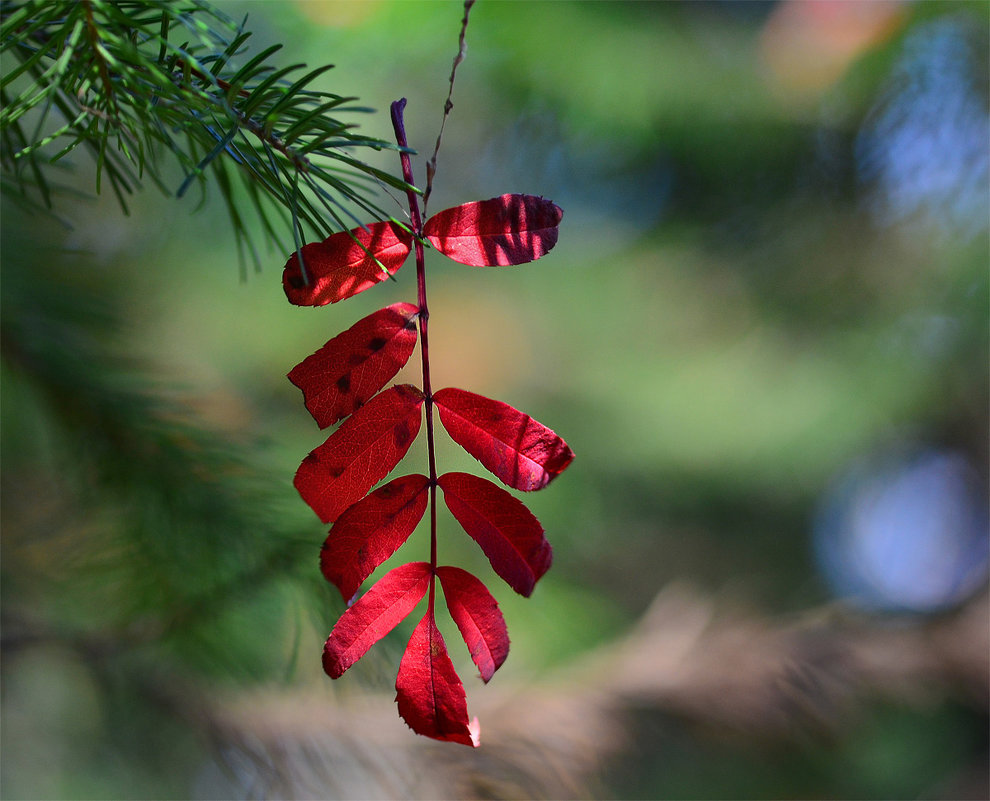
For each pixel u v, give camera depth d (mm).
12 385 1012
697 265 3107
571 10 2070
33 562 1036
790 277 2920
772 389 3258
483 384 3184
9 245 1024
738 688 1414
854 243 2705
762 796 2967
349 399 674
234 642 975
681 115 2389
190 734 1054
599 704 1322
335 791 998
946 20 1886
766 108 2334
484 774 1082
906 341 2887
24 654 1024
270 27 1630
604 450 3471
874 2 1987
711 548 4121
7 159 759
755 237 2910
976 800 3217
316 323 2594
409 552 1525
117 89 693
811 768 3066
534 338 3400
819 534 4309
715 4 2467
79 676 1146
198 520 925
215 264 2357
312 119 685
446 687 681
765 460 3541
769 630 1594
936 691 1629
